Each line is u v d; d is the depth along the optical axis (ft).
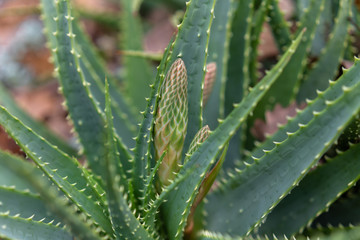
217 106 2.86
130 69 3.39
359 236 2.27
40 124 3.09
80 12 4.39
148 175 2.41
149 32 4.55
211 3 2.37
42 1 2.68
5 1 5.64
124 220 2.21
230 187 2.54
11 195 2.52
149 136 2.34
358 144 2.44
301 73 2.93
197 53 2.44
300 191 2.56
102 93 2.93
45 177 2.56
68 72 2.57
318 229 2.56
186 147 2.55
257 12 3.00
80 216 2.38
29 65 5.13
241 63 2.92
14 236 2.31
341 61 2.92
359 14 3.15
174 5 4.27
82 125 2.63
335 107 2.21
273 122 3.00
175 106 2.29
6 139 3.57
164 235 2.48
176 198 2.36
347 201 2.63
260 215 2.45
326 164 2.50
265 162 2.41
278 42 3.10
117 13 5.20
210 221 2.58
